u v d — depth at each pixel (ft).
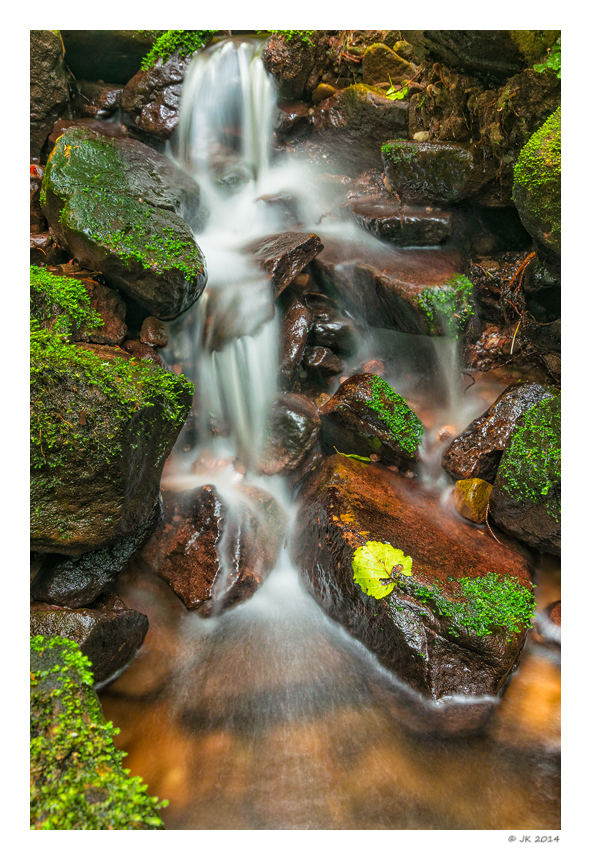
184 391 11.18
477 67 15.14
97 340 12.85
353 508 12.48
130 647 11.23
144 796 7.18
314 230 17.99
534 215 12.66
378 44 18.52
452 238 16.87
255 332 15.06
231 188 19.15
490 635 10.34
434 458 14.48
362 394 14.21
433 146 16.06
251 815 8.71
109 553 11.41
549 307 15.24
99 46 19.38
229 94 19.80
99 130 18.95
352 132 19.43
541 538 12.22
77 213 13.09
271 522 13.44
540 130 12.70
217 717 10.27
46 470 9.83
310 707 10.43
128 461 10.13
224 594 11.82
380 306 15.64
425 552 11.71
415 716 10.18
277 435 14.62
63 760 7.14
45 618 10.09
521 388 14.14
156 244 13.37
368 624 11.09
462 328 14.92
